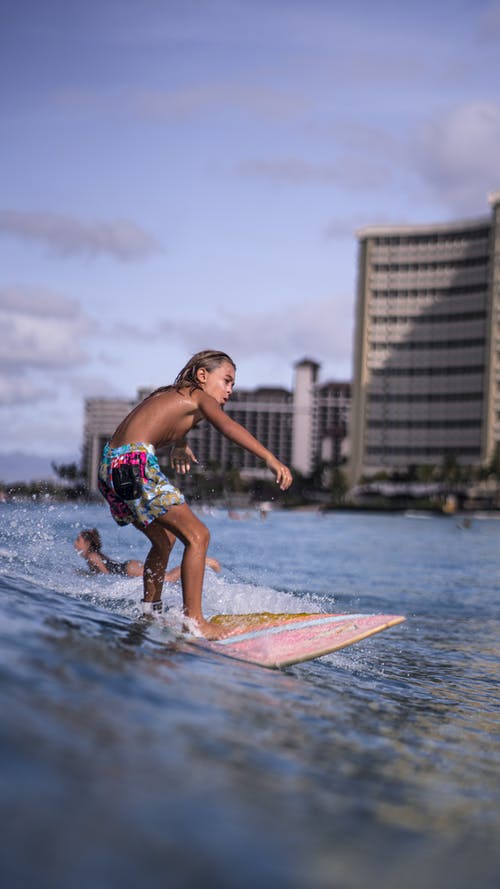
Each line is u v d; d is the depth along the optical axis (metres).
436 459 153.25
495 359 146.62
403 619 4.66
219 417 4.63
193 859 1.32
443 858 1.63
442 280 154.00
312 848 1.50
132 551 9.98
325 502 159.75
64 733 1.79
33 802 1.39
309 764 2.16
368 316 158.62
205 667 3.28
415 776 2.40
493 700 4.39
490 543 37.94
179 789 1.63
